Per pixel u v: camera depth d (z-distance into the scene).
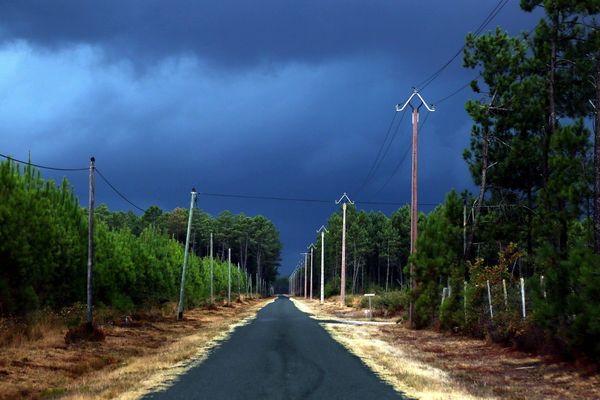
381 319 41.44
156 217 168.38
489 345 21.27
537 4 26.58
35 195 23.81
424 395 11.64
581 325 14.01
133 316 33.81
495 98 30.50
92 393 11.77
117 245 34.62
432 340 24.58
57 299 25.59
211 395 11.58
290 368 15.77
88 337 21.67
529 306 20.84
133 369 15.62
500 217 30.86
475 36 30.44
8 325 20.03
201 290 61.78
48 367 15.38
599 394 11.94
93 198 24.44
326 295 116.00
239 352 19.77
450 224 30.83
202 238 176.62
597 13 23.98
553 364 15.77
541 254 16.16
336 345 22.27
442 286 30.14
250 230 186.00
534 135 29.92
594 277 13.66
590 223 15.71
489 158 31.36
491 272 23.53
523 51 29.80
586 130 18.98
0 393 11.82
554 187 19.17
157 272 41.50
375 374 14.69
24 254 21.48
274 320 39.94
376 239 142.00
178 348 20.75
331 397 11.39
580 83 26.45
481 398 11.48
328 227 143.50
